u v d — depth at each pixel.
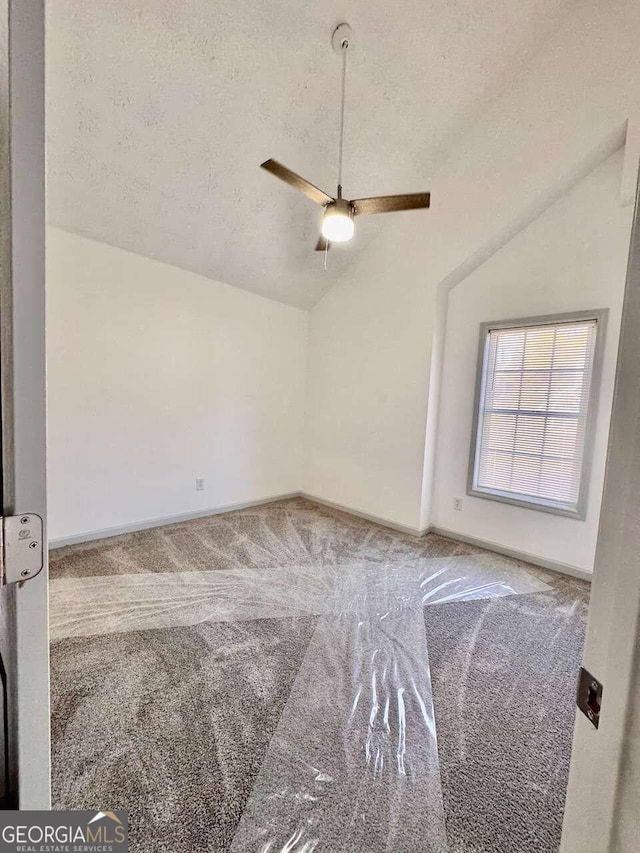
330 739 1.49
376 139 2.99
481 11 2.42
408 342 3.74
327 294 4.49
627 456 0.41
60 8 1.87
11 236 0.50
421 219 3.55
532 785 1.34
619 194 2.69
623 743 0.39
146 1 1.94
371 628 2.23
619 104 2.49
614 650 0.41
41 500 0.54
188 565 2.92
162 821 1.19
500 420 3.40
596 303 2.84
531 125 2.86
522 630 2.25
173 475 3.76
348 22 2.28
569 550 3.01
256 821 1.20
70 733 1.47
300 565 3.01
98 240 3.11
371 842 1.16
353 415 4.28
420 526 3.71
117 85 2.19
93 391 3.19
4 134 0.48
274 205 3.23
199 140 2.57
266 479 4.58
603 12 2.49
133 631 2.12
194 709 1.60
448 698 1.72
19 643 0.54
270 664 1.89
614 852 0.40
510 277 3.25
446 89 2.81
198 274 3.76
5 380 0.50
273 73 2.38
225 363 4.06
